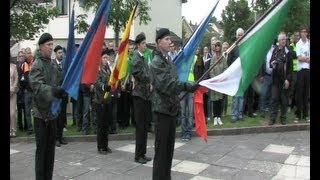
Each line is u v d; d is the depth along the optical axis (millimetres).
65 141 9391
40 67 5582
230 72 5367
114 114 9734
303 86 10258
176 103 5805
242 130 9758
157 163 5785
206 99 10859
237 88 5320
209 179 6605
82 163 7688
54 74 5793
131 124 10953
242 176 6727
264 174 6797
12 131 10055
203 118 5789
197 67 10523
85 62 5926
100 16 5965
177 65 6531
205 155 8023
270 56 10203
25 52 10391
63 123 9328
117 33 13680
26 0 11594
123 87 10203
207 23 6430
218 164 7410
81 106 10250
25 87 10164
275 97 9938
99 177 6852
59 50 9633
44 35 5617
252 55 5148
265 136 9477
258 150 8273
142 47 7504
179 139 9422
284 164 7309
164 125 5750
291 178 6562
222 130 9750
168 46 5719
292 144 8672
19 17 11398
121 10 13125
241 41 5262
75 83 5895
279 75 9844
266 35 5047
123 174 6996
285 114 10078
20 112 10820
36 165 5742
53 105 5793
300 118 10422
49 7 12617
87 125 9930
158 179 5793
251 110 10961
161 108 5715
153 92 5875
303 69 10203
